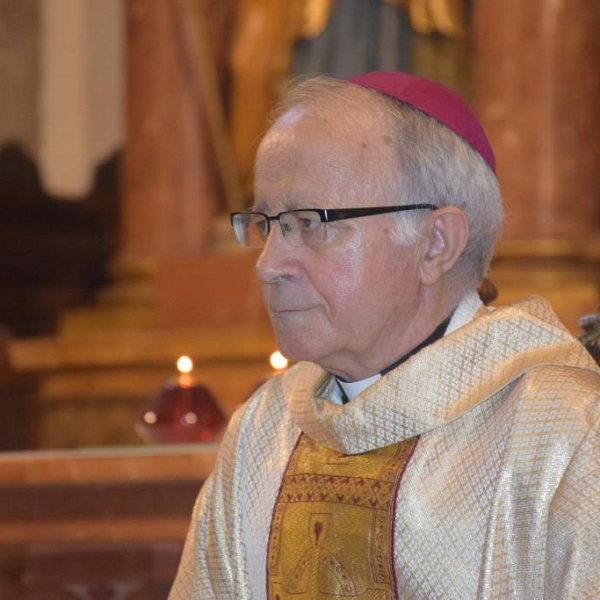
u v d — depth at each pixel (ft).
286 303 15.78
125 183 57.72
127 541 25.05
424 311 16.25
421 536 15.10
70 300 69.15
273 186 15.87
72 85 66.39
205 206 56.59
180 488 24.84
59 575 26.35
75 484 25.03
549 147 50.98
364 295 15.65
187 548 17.57
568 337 15.88
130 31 57.93
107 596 26.22
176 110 56.95
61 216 69.26
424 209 15.92
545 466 14.64
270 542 16.31
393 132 15.90
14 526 25.36
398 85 16.38
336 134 15.80
